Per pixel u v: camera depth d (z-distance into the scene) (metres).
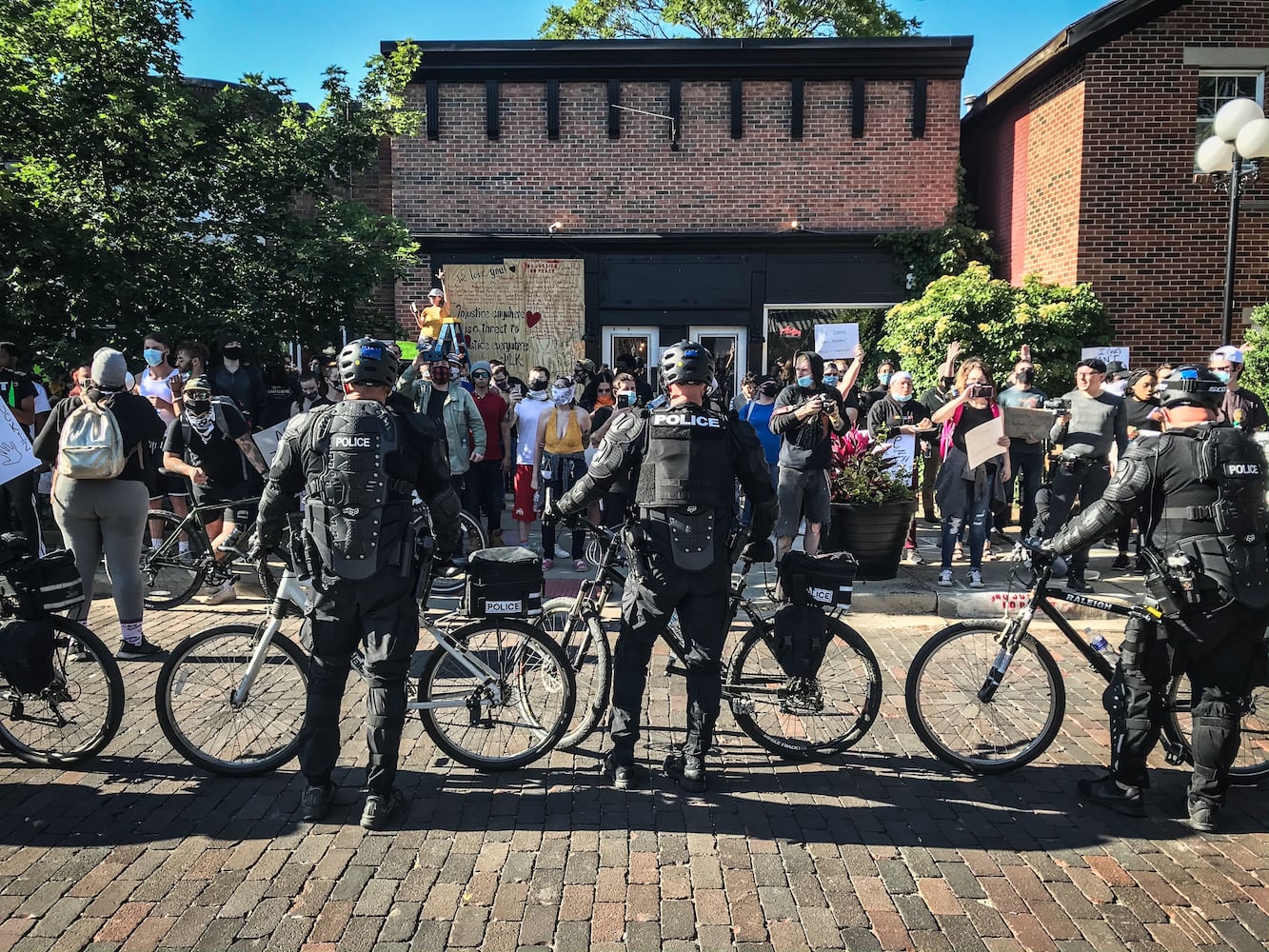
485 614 4.01
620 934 2.88
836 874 3.24
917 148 13.84
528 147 13.85
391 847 3.40
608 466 3.89
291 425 3.56
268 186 10.31
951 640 4.18
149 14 9.30
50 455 5.95
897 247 13.77
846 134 13.84
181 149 9.59
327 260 10.09
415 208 13.95
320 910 2.99
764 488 3.95
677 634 4.22
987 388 6.71
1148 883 3.20
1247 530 3.48
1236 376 7.19
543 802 3.79
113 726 4.04
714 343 14.20
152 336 8.04
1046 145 12.48
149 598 6.70
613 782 3.97
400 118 10.67
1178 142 11.49
